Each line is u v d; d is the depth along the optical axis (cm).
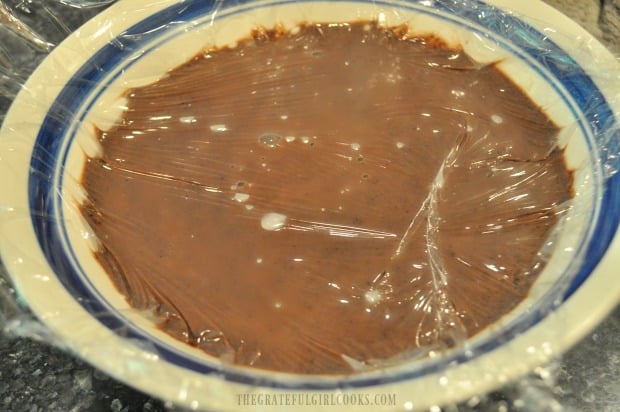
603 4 58
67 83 52
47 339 43
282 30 58
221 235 49
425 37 57
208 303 46
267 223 49
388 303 46
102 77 54
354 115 54
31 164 49
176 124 54
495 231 48
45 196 48
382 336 45
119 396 44
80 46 54
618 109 49
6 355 45
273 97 55
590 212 46
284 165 52
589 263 44
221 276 47
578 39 53
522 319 42
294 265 47
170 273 47
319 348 44
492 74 55
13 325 43
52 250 46
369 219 49
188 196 50
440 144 52
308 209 49
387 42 58
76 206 49
